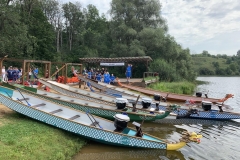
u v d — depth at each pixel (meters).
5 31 27.58
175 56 40.22
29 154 6.00
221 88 38.53
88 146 8.09
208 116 13.95
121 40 41.41
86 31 49.06
